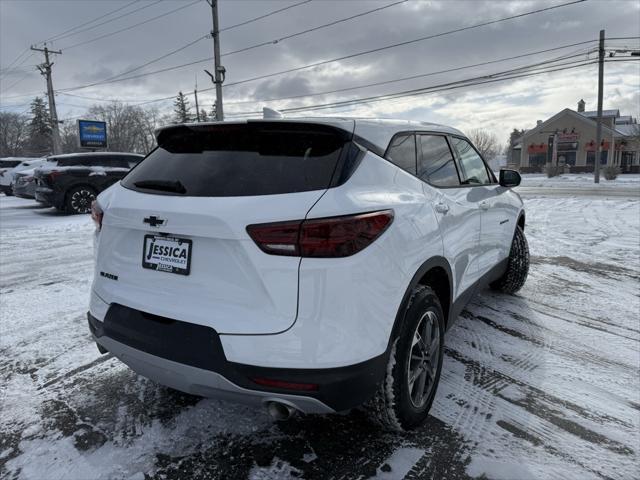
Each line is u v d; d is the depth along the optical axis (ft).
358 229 6.11
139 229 6.98
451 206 8.90
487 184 12.23
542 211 39.34
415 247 7.18
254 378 6.02
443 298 9.00
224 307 6.23
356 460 7.19
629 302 14.85
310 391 5.99
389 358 6.92
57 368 10.24
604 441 7.72
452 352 11.07
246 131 7.32
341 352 6.01
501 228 12.81
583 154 147.13
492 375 9.93
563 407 8.73
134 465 7.07
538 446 7.56
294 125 7.02
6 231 30.19
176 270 6.64
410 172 8.15
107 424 8.12
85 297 15.49
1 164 65.72
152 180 7.38
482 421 8.24
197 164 7.20
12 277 18.22
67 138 242.99
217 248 6.25
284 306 5.94
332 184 6.33
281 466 7.06
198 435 7.81
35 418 8.30
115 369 10.21
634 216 34.96
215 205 6.29
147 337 6.73
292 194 6.18
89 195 38.86
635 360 10.73
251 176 6.57
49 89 124.26
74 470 6.96
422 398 7.97
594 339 11.90
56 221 34.88
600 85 88.28
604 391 9.34
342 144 6.91
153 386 9.46
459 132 11.41
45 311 14.05
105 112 261.44
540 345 11.52
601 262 20.43
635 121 170.50
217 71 74.84
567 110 147.43
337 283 5.95
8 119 280.72
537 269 19.17
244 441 7.65
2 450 7.41
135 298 7.04
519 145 168.25
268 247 5.93
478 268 11.02
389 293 6.57
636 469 7.05
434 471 6.95
